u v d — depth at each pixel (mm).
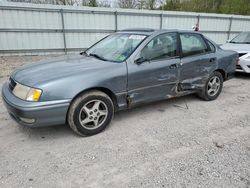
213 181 2244
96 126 3156
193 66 4082
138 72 3381
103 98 3123
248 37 7578
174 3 24172
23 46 10719
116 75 3168
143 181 2238
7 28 10164
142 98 3566
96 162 2535
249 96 5086
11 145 2869
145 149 2812
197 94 4699
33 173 2334
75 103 2904
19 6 10070
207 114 3980
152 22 13234
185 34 4055
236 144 2975
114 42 3945
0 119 3613
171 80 3828
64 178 2268
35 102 2680
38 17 10594
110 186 2168
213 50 4496
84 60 3516
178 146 2898
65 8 10961
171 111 4086
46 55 11070
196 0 25328
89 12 11523
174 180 2254
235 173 2373
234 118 3830
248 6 24953
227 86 5965
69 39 11555
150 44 3555
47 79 2801
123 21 12484
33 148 2811
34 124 2760
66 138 3070
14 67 8055
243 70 6582
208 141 3043
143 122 3604
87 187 2150
